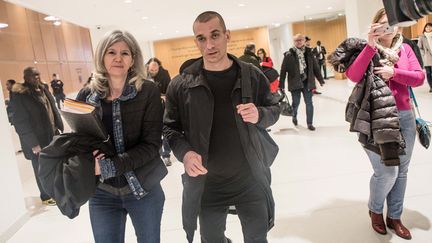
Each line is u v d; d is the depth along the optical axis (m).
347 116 2.25
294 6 12.25
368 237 2.36
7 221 3.05
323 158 4.15
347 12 10.38
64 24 9.65
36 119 3.63
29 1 6.70
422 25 10.89
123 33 1.62
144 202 1.65
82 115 1.41
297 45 5.71
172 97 1.74
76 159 1.44
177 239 2.65
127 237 2.75
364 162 3.82
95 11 8.34
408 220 2.50
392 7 0.93
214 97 1.66
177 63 19.70
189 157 1.58
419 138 2.27
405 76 2.05
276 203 3.05
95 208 1.65
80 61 10.55
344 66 2.17
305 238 2.44
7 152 3.21
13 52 7.01
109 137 1.57
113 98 1.64
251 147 1.65
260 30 19.52
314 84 5.72
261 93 1.77
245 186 1.75
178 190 3.68
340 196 3.04
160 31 14.60
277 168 3.98
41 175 1.47
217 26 1.57
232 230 2.67
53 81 7.74
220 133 1.68
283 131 5.89
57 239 2.89
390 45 2.19
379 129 1.99
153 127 1.63
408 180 3.17
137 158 1.56
